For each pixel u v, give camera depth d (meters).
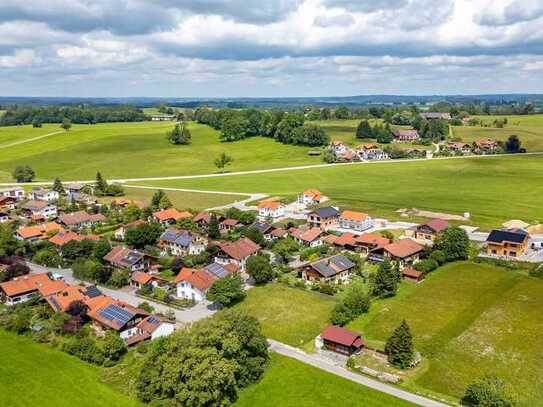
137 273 111.12
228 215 155.00
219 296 96.81
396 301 97.81
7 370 76.00
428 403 66.19
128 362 77.94
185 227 147.62
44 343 84.62
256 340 74.75
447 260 117.69
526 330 84.31
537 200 170.50
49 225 147.25
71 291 97.94
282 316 93.12
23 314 93.69
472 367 74.75
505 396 64.19
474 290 100.81
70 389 71.00
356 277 109.88
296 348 81.56
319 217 150.38
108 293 106.38
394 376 72.38
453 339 82.62
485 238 133.50
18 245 130.12
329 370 74.75
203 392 65.69
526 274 107.38
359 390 69.31
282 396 68.62
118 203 176.62
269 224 145.25
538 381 70.94
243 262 117.94
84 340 81.50
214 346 71.50
